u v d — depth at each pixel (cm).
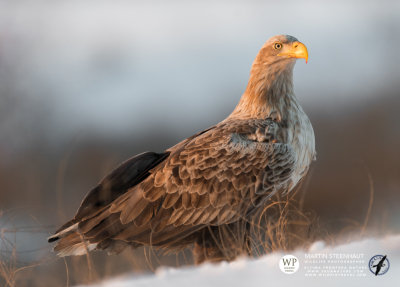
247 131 1231
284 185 1255
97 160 2986
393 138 3519
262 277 856
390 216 1728
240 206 1198
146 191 1196
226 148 1208
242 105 1331
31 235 1385
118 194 1232
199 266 1093
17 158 3105
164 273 954
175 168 1201
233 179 1198
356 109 4419
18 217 1497
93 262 1183
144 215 1188
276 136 1238
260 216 1197
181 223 1194
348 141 3597
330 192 2405
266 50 1304
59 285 1150
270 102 1288
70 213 1769
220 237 1200
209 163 1202
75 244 1209
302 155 1283
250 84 1319
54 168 2866
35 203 2316
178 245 1232
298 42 1284
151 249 1240
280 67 1293
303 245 1127
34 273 1189
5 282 1136
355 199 2386
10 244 1265
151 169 1237
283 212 1195
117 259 1216
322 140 3688
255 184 1205
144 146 4072
